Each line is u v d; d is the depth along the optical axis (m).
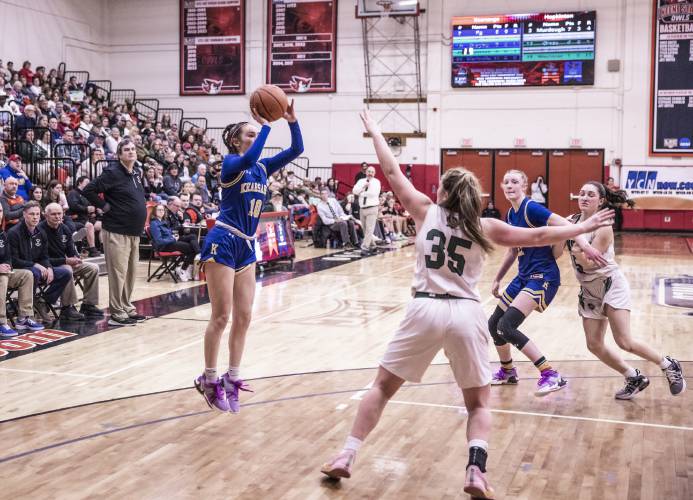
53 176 14.64
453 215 3.81
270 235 13.85
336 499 3.90
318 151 23.92
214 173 17.97
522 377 6.45
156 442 4.77
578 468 4.34
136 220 8.76
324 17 23.39
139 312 9.48
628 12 21.42
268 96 4.53
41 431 4.98
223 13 23.98
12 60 20.89
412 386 6.08
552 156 22.31
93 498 3.88
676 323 8.83
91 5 24.09
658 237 20.53
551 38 21.83
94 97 21.69
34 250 8.51
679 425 5.13
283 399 5.75
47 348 7.51
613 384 6.21
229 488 4.03
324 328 8.62
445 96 22.84
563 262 15.53
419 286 3.85
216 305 4.63
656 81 21.41
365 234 16.73
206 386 4.76
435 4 22.61
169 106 24.64
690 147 21.33
